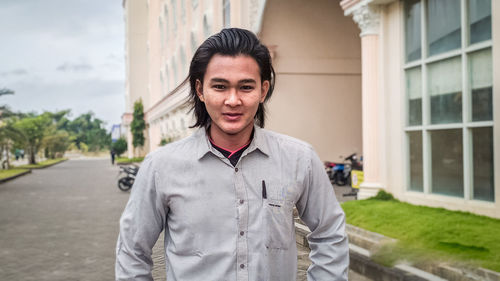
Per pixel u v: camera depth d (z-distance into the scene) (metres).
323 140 11.46
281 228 1.33
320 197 1.43
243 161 1.34
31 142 38.09
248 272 1.29
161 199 1.35
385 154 7.09
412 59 6.74
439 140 6.22
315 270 1.46
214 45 1.28
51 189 14.77
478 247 3.98
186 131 18.11
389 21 7.11
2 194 13.15
